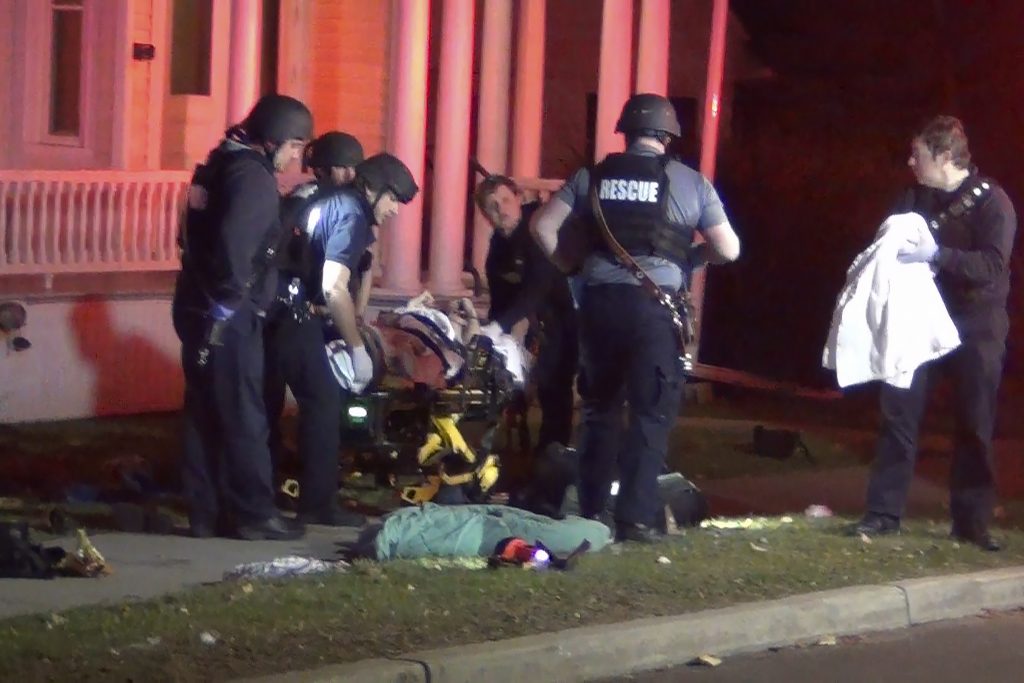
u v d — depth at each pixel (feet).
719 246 56.13
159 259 90.48
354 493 66.85
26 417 84.17
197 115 102.83
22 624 43.45
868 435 92.53
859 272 58.23
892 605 52.11
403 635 43.93
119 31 98.43
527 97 107.55
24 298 83.20
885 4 137.49
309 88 112.16
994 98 134.10
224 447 56.18
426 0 94.58
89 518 59.88
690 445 86.22
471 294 96.58
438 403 62.13
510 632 44.91
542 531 54.49
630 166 55.21
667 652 46.50
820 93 135.03
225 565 52.60
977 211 57.57
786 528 62.39
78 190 87.51
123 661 40.40
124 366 88.53
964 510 59.77
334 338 61.87
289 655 41.68
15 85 96.02
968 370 58.59
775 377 119.65
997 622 53.52
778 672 46.44
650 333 55.11
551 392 67.31
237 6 92.84
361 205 58.49
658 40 101.19
